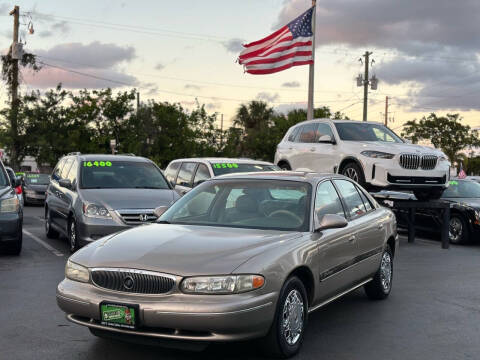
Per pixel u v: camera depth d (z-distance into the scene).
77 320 4.66
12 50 33.78
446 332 5.71
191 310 4.25
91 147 39.66
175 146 45.84
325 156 12.23
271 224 5.43
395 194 14.02
